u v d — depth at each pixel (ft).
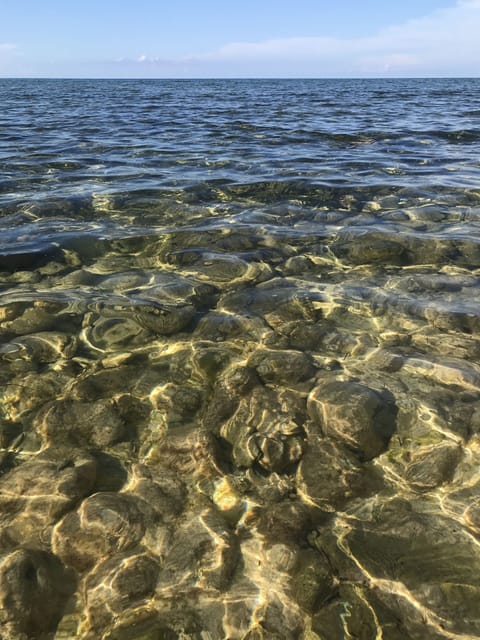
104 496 8.40
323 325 14.03
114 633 6.43
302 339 13.37
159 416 10.70
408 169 34.83
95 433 10.07
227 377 11.58
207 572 7.17
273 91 189.57
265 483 8.93
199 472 9.15
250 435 9.95
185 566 7.27
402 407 10.55
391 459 9.37
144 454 9.68
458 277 16.96
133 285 16.56
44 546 7.57
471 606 6.63
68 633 6.45
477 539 7.64
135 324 14.11
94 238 20.52
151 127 61.87
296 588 6.96
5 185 29.25
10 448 9.68
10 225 21.95
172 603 6.77
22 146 44.60
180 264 18.31
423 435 9.82
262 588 6.97
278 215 24.22
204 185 29.81
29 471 8.85
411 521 7.94
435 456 9.29
